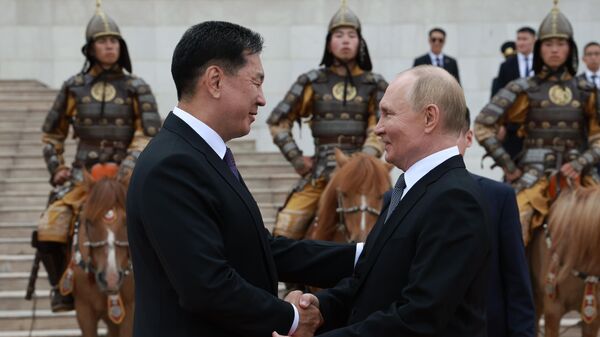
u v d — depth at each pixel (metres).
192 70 4.13
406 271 3.95
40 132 14.88
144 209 3.94
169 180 3.94
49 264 8.96
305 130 16.09
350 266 4.56
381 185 7.54
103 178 8.07
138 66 16.91
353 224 7.45
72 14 17.23
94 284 8.16
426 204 3.92
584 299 7.67
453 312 3.81
